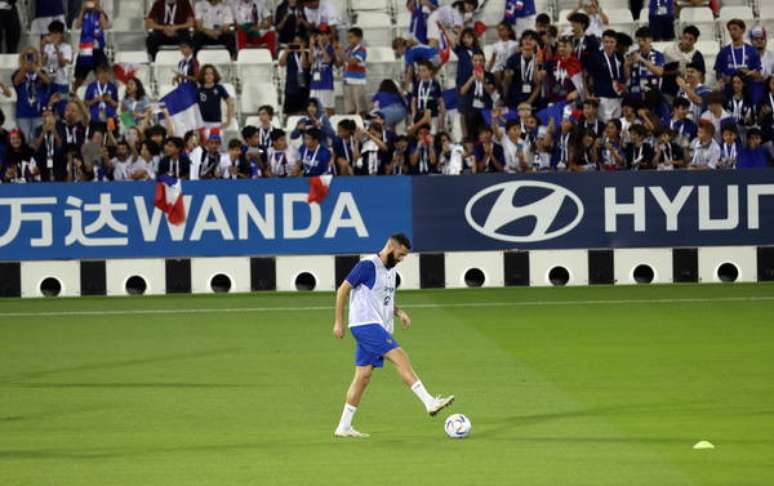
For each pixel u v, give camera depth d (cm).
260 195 7719
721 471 3344
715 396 4497
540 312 6819
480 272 7825
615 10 9581
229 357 5569
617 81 8300
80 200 7712
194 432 4006
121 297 7712
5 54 9238
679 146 7900
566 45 8238
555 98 8262
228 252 7738
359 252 7744
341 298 3866
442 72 9100
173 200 7706
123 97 8675
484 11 9438
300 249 7744
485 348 5691
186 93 8425
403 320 3984
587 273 7806
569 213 7775
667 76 8344
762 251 7781
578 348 5650
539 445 3728
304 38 8994
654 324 6331
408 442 3812
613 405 4362
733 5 9838
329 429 4044
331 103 8719
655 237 7769
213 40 9288
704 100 8250
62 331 6431
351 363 5391
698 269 7800
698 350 5538
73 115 8075
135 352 5747
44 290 7769
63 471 3444
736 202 7769
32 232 7712
